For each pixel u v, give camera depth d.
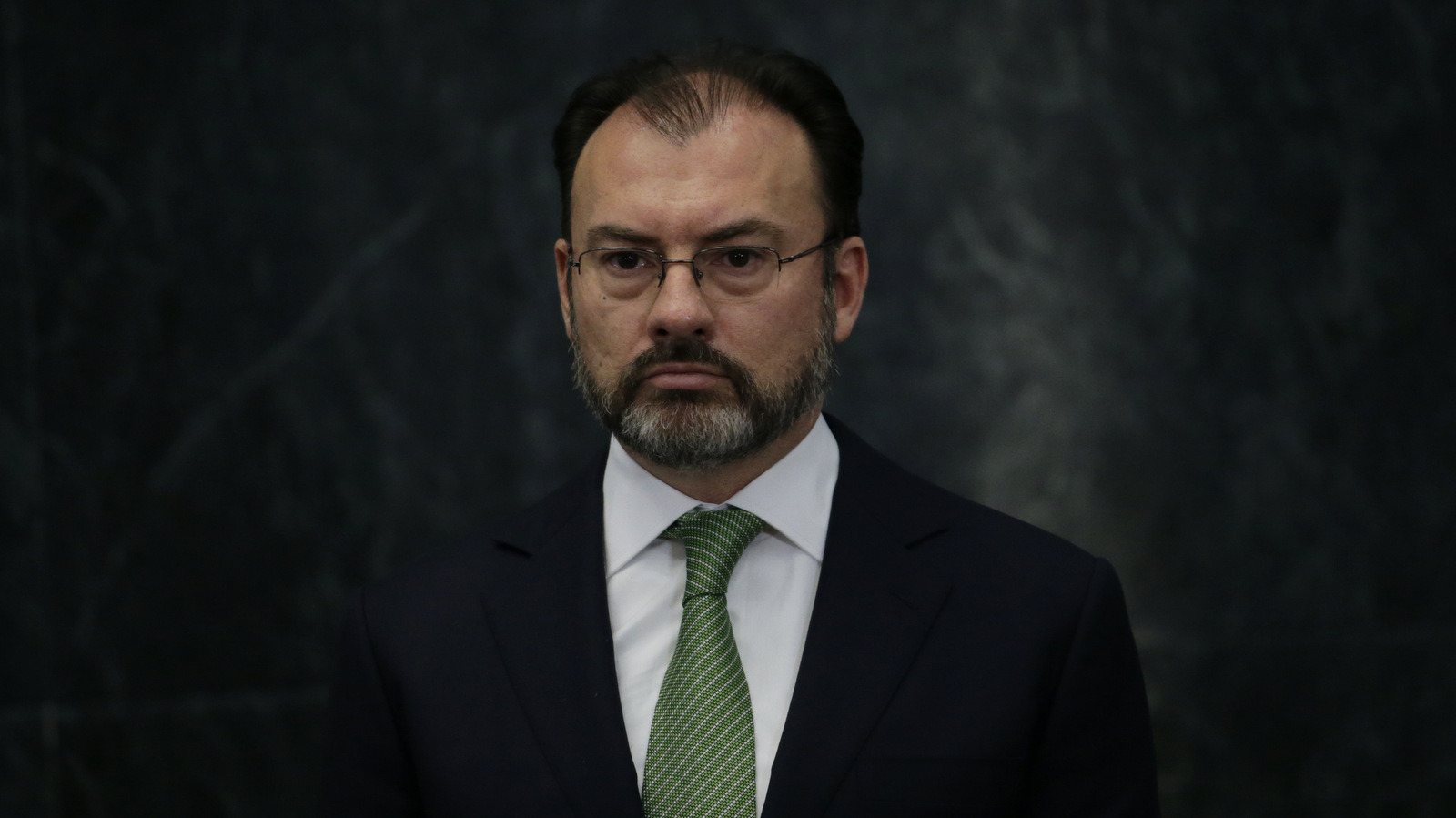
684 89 6.78
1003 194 12.93
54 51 12.61
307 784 12.57
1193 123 12.96
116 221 12.61
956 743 6.55
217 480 12.62
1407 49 13.02
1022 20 12.99
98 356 12.60
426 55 12.91
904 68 12.98
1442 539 12.93
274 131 12.72
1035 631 6.79
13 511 12.45
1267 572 12.83
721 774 6.46
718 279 6.62
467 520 12.80
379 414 12.77
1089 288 12.90
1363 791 12.73
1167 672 12.69
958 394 12.88
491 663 6.96
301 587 12.66
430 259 12.88
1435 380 12.96
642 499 7.14
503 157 12.95
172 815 12.50
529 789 6.61
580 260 6.88
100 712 12.50
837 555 6.99
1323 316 12.95
